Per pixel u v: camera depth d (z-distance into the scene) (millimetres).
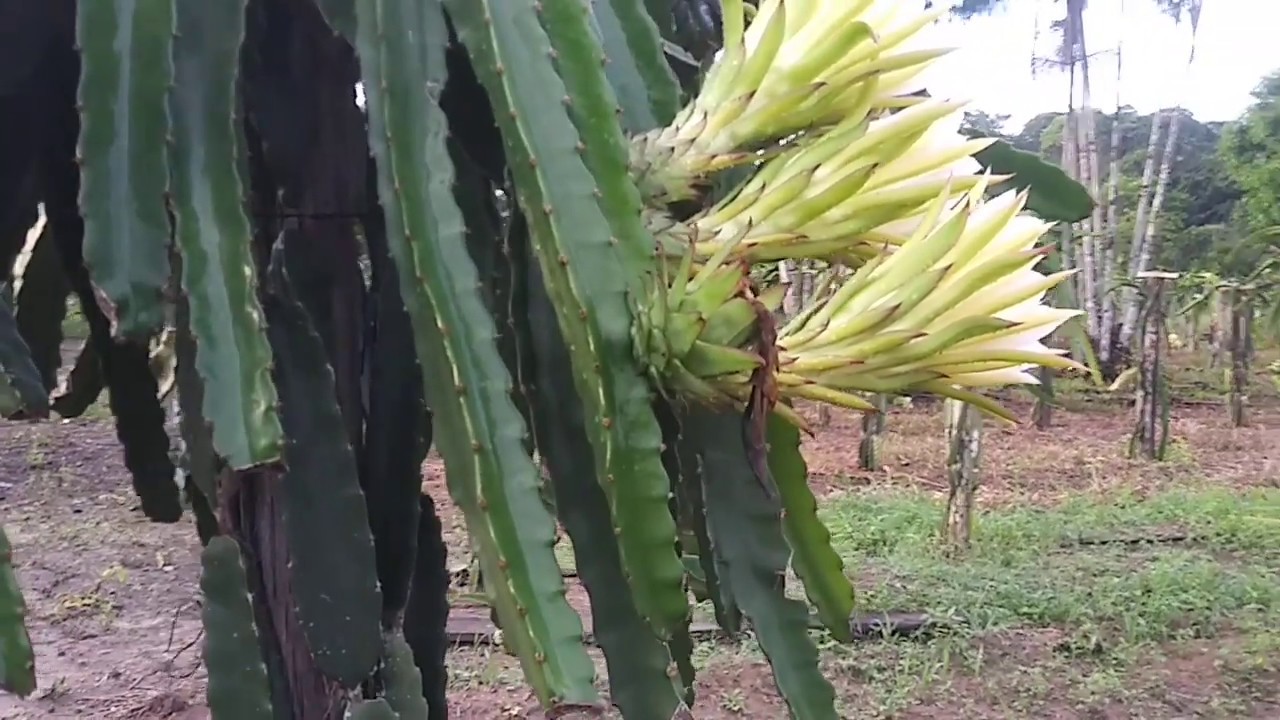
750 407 639
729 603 856
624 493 632
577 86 692
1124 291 10312
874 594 3861
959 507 4484
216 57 709
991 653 3451
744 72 723
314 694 901
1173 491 5762
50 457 5992
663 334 635
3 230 887
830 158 684
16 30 792
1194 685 3264
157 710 3092
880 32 722
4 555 634
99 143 667
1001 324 655
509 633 616
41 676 3314
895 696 3141
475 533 634
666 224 715
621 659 723
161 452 1037
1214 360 10477
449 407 647
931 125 697
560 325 658
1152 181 13398
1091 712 3088
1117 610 3750
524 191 664
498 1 697
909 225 728
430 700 1019
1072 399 9195
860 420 6910
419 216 674
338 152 887
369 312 933
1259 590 3982
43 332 1150
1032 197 1024
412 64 701
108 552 4488
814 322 690
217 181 691
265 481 888
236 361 650
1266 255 10016
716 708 3115
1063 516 5145
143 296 658
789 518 850
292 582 812
